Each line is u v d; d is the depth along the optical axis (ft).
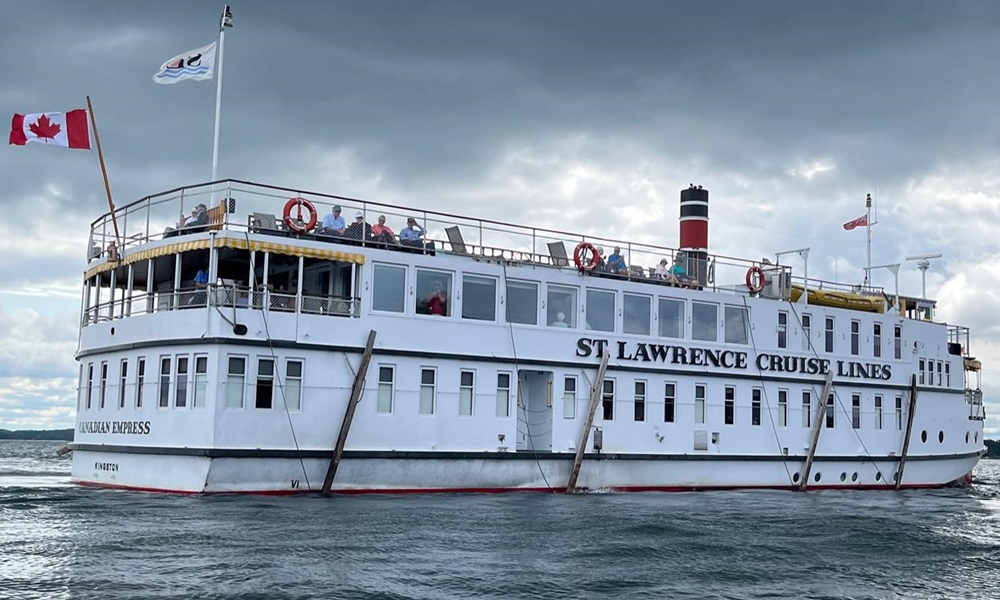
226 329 107.76
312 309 114.11
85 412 127.24
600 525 95.55
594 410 129.59
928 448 169.89
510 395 125.70
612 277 137.49
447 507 104.47
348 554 73.87
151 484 112.16
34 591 59.72
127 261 120.98
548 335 129.29
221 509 94.99
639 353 136.46
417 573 68.80
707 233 169.68
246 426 107.86
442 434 119.96
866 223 182.60
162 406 111.75
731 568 77.15
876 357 162.71
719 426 143.33
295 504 101.14
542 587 66.85
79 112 122.21
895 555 86.79
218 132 127.03
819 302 159.74
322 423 112.27
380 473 115.65
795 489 151.33
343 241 118.62
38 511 92.68
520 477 125.90
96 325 125.59
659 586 69.26
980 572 80.38
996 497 153.79
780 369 150.51
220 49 128.06
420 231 123.44
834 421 156.35
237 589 61.62
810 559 82.84
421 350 119.03
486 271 125.29
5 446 538.06
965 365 182.70
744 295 148.46
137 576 64.13
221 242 109.40
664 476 137.90
